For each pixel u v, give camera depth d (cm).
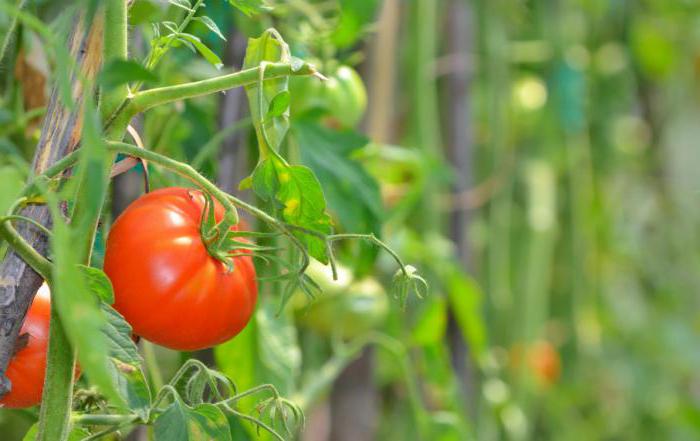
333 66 110
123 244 78
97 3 76
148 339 79
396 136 164
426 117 152
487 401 166
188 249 78
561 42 179
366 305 123
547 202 181
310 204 80
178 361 107
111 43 76
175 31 81
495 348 179
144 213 79
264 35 81
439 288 148
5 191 86
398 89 160
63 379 76
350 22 107
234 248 79
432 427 131
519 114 189
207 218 79
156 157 76
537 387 180
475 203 174
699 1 213
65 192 71
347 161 108
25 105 104
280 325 108
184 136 110
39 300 80
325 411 161
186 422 80
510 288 184
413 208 156
